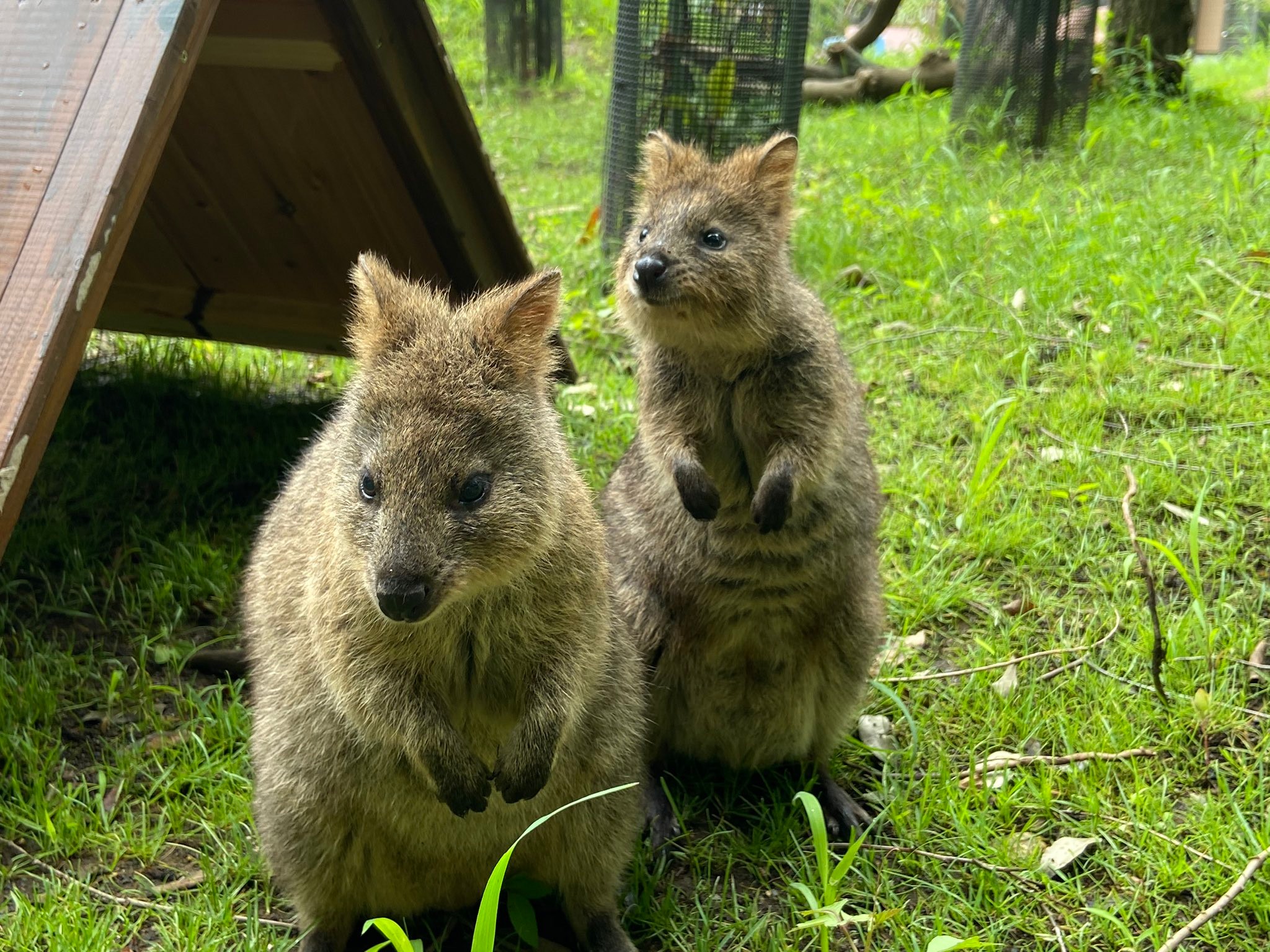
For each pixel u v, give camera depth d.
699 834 0.72
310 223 1.03
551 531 0.57
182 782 0.72
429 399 0.55
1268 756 0.72
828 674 0.75
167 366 1.20
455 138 0.92
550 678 0.58
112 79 0.63
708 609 0.74
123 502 0.99
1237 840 0.65
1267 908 0.61
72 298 0.60
